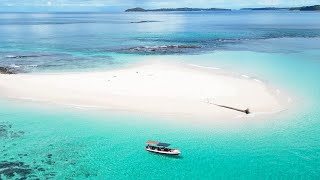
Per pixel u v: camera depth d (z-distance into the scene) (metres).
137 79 47.47
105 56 67.25
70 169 26.44
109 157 28.16
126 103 38.62
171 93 41.53
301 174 25.45
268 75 50.94
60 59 64.31
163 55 67.81
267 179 24.89
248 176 25.28
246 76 49.84
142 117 35.19
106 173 25.97
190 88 43.34
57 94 41.94
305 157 27.80
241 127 32.88
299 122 34.12
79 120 35.00
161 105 37.97
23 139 31.22
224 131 32.06
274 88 44.34
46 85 45.44
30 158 27.95
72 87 44.28
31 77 49.56
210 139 30.59
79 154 28.66
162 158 27.86
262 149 28.94
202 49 75.88
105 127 33.34
